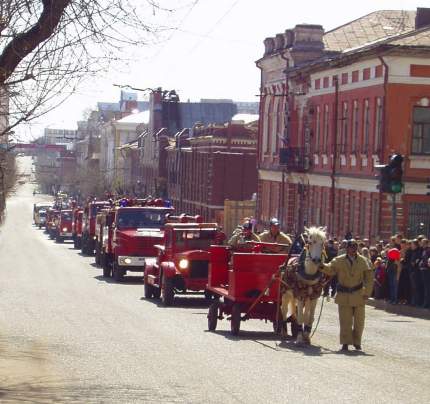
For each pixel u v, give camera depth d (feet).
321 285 72.43
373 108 180.96
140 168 440.04
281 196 244.22
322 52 238.27
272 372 58.39
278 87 253.85
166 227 117.39
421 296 109.29
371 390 52.26
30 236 397.39
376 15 253.03
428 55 171.12
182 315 98.48
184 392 51.16
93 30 54.90
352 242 71.31
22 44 54.44
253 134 307.78
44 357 65.26
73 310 103.19
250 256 78.59
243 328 85.76
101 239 196.13
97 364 61.93
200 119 431.02
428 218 172.24
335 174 202.90
